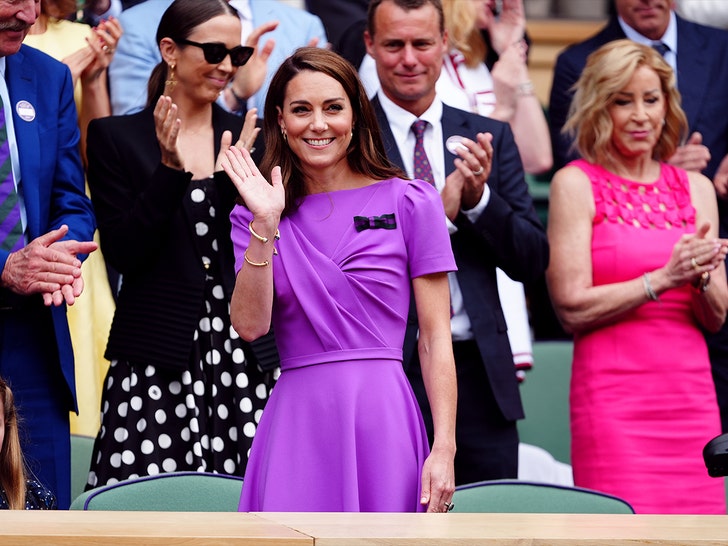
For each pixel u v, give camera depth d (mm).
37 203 15828
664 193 18469
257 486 12500
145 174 16406
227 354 15867
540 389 24562
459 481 17000
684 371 17891
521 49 21594
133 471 15523
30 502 13758
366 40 18031
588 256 18125
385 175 12977
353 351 12328
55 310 15711
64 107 16547
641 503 17594
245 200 12094
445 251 12633
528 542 7535
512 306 20766
